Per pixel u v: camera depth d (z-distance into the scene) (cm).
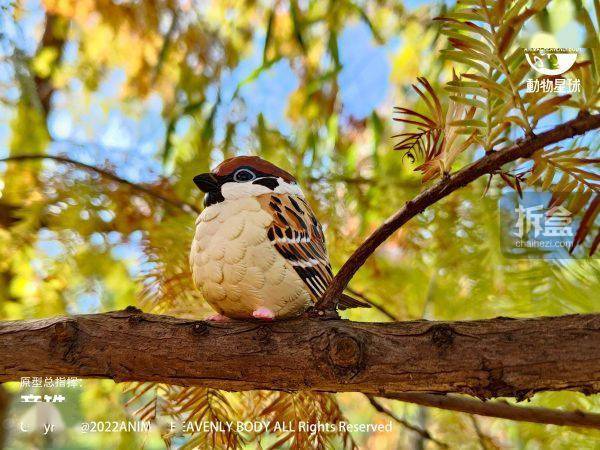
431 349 125
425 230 238
